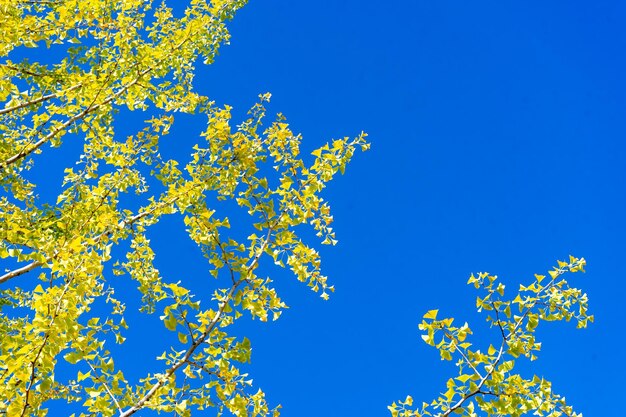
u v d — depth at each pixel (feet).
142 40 19.71
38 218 14.79
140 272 12.93
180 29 20.07
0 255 9.25
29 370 7.86
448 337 9.21
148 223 13.57
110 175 13.58
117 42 17.34
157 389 9.26
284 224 11.16
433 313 9.23
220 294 10.30
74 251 8.71
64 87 15.38
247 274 9.94
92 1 16.66
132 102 17.07
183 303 9.20
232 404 9.53
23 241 10.02
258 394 9.96
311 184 11.55
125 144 14.02
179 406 8.99
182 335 9.21
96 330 9.78
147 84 17.17
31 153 17.10
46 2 17.17
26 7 17.65
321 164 11.69
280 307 10.60
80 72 16.44
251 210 11.25
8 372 7.71
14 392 7.93
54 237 12.23
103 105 16.37
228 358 9.32
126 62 16.61
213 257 10.07
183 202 11.28
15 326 15.62
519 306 9.42
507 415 8.95
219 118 12.37
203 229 10.43
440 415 9.02
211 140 11.91
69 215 12.49
